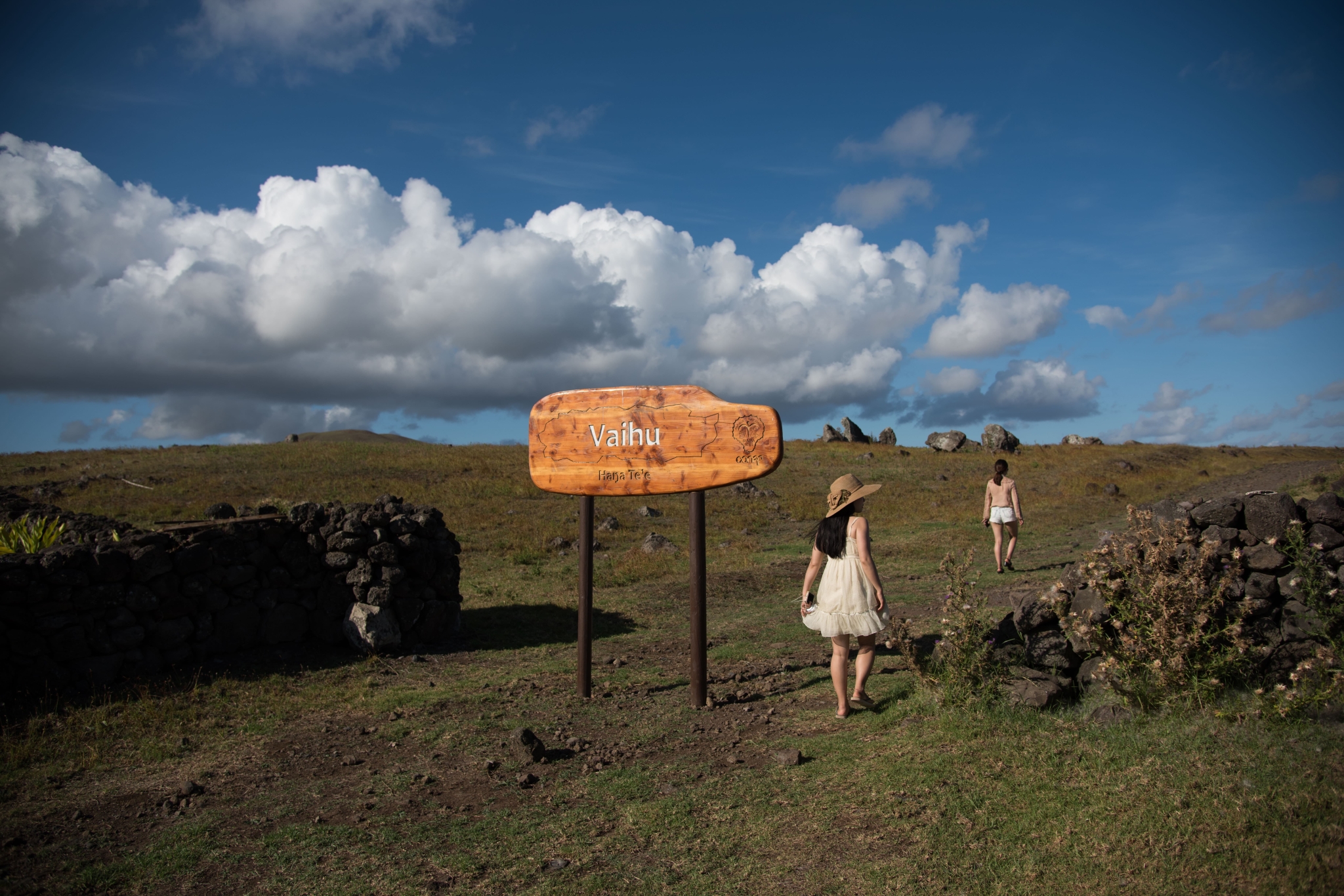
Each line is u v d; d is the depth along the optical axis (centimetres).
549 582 1212
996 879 284
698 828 352
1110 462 2920
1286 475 2367
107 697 599
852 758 414
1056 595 464
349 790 431
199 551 696
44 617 603
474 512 1842
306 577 771
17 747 499
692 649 571
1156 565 425
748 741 473
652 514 1909
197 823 390
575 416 624
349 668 709
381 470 2311
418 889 312
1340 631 386
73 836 380
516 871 323
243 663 705
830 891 288
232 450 2658
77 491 1959
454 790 424
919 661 566
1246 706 382
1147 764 348
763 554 1477
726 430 584
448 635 840
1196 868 273
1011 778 360
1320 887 250
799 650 737
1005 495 1112
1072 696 448
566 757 471
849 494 496
